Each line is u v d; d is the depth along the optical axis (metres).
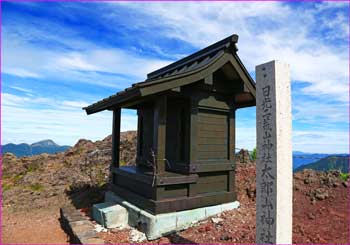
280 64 3.14
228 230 4.75
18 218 6.86
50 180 10.08
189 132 5.62
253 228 4.75
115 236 4.95
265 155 3.16
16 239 5.37
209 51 6.00
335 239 4.00
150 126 7.25
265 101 3.20
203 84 5.69
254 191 6.70
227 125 6.30
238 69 5.77
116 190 6.81
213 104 5.96
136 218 5.26
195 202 5.41
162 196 5.07
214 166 5.84
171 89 4.90
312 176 6.77
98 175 10.27
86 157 11.82
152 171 6.17
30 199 8.42
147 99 5.82
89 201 7.80
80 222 5.44
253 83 6.02
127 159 11.91
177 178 5.21
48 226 6.14
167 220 4.91
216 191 5.95
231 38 5.45
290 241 3.07
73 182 9.84
